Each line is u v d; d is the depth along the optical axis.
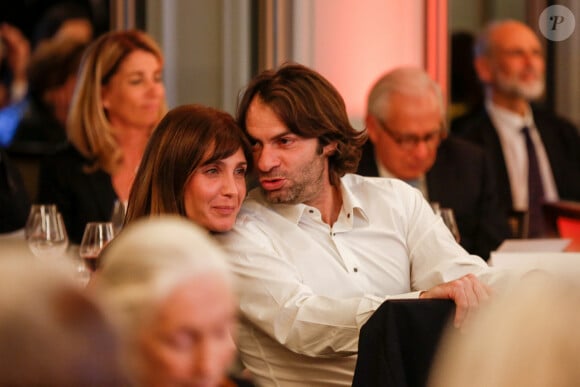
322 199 6.98
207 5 15.41
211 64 15.45
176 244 2.73
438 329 5.56
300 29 15.12
